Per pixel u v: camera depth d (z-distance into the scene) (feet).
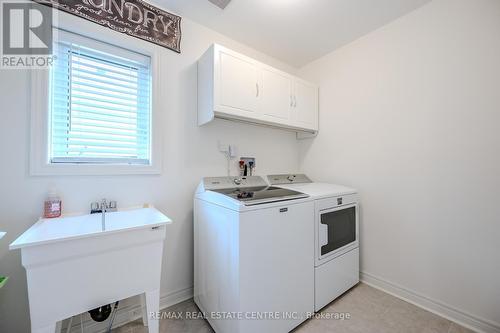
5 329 3.74
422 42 5.30
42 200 3.97
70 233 3.33
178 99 5.58
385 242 6.01
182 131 5.64
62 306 2.98
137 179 4.98
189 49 5.78
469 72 4.61
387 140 5.98
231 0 5.12
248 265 3.83
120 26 4.70
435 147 5.11
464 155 4.69
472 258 4.58
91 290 3.18
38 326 2.84
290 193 5.02
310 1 5.14
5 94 3.70
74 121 4.46
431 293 5.14
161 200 5.31
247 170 6.92
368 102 6.42
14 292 3.78
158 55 5.25
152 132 5.14
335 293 5.49
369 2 5.16
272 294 4.17
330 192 5.56
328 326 4.66
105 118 4.80
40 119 3.93
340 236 5.73
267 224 4.12
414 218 5.46
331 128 7.46
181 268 5.59
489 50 4.37
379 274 6.12
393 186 5.86
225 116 5.59
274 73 6.34
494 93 4.32
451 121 4.86
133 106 5.16
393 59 5.85
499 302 4.25
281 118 6.51
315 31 6.30
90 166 4.37
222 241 4.24
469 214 4.62
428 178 5.22
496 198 4.31
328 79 7.55
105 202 4.48
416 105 5.42
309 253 4.88
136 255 3.54
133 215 4.46
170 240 5.44
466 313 4.62
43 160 3.95
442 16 4.98
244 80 5.60
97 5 4.45
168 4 5.24
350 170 6.89
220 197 4.36
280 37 6.61
